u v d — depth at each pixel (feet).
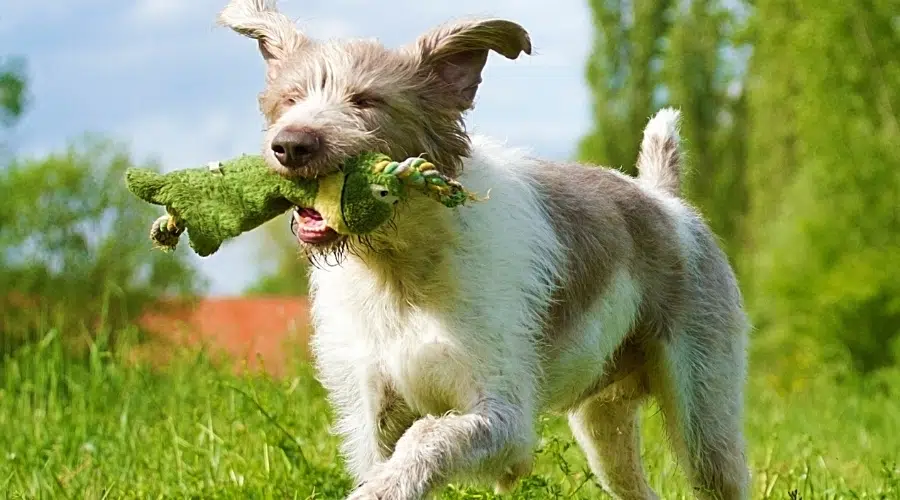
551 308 7.12
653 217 7.86
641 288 7.70
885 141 26.32
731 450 7.97
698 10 46.19
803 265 26.68
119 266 22.39
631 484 8.23
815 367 25.08
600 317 7.43
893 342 24.88
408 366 6.84
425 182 6.28
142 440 8.96
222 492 7.69
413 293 6.79
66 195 22.89
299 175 6.34
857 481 8.84
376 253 6.73
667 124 8.51
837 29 26.35
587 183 7.64
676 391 7.88
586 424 8.21
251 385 9.09
